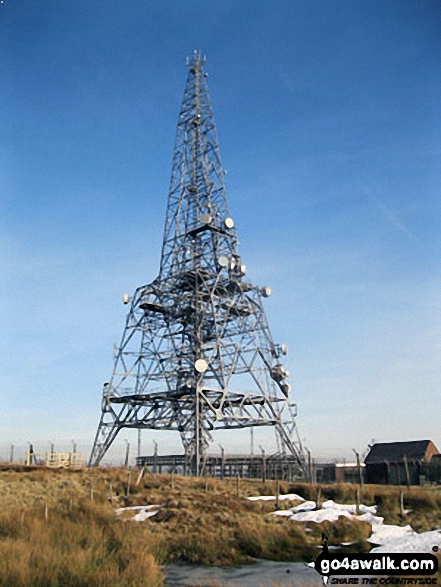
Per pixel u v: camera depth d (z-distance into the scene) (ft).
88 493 112.37
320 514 87.66
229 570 60.64
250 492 122.72
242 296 222.89
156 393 206.90
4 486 118.42
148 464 207.10
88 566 52.54
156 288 222.28
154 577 51.88
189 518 85.51
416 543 67.92
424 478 164.35
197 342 210.79
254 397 209.67
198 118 246.27
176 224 230.48
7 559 51.57
